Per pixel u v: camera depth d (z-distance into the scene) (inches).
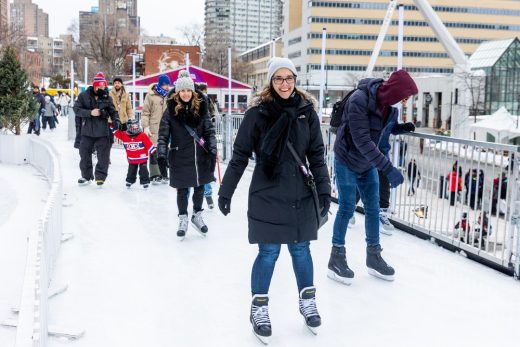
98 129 356.8
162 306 158.1
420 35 3956.7
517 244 181.3
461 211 209.8
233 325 146.0
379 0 3907.5
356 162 172.2
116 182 386.0
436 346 134.5
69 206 298.0
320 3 3863.2
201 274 186.7
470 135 1048.2
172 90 231.1
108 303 159.6
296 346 134.1
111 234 238.5
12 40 2219.5
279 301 163.0
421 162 235.0
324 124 317.1
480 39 4055.1
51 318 148.4
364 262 201.0
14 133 518.9
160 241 228.4
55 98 2059.5
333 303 161.5
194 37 3496.6
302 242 138.2
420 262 201.0
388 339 138.2
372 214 181.8
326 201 138.3
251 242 136.5
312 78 3649.1
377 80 167.5
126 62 2787.9
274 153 131.5
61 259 200.8
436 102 2180.1
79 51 3617.1
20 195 347.9
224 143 502.9
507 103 1822.1
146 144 358.9
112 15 3230.8
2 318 154.0
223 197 137.6
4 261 208.7
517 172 180.5
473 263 200.4
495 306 159.9
